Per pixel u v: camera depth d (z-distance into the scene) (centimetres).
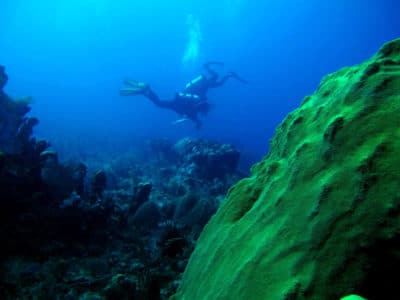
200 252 250
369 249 123
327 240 134
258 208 194
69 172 833
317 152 167
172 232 644
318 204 145
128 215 801
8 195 579
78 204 674
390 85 153
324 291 126
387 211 124
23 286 426
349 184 139
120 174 1306
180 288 260
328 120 175
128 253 593
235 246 190
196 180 1207
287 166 191
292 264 142
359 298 105
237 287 159
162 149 1775
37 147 813
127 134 2900
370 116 150
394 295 119
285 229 157
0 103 987
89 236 615
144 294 433
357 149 146
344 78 201
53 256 519
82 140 2041
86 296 430
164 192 1112
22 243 517
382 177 131
